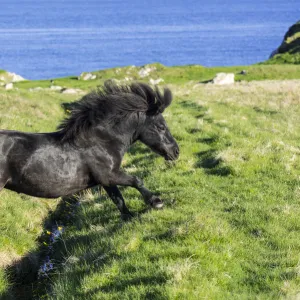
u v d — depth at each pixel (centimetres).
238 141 1588
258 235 919
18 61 12362
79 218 1145
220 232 873
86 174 964
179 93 3262
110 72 6172
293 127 2030
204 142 1653
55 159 932
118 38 18325
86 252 914
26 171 919
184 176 1284
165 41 17088
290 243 877
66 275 845
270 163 1370
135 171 1382
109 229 991
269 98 2859
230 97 2956
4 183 922
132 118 984
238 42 16662
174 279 705
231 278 745
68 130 949
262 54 13425
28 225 1161
